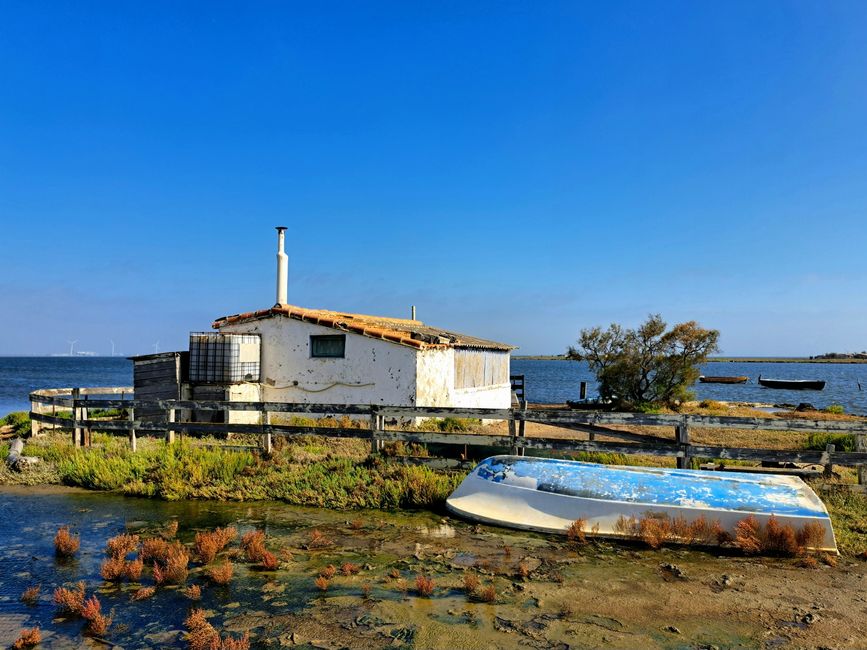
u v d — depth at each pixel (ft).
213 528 28.04
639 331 87.76
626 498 26.45
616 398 88.58
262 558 23.07
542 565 22.80
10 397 160.86
